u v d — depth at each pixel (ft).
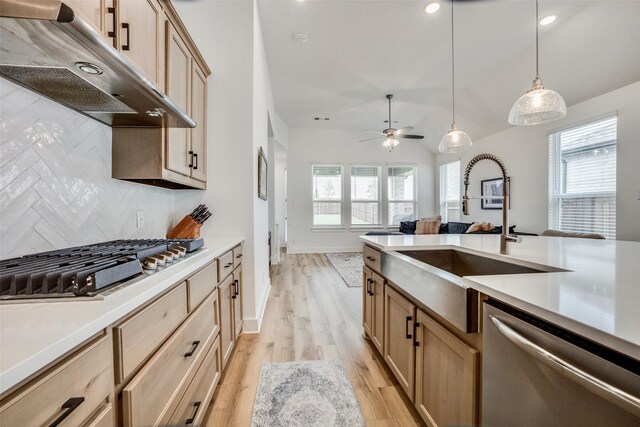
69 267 2.78
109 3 3.78
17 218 3.39
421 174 24.14
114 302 2.41
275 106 17.46
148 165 5.23
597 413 1.79
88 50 2.56
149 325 2.83
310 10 8.84
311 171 22.71
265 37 10.26
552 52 10.43
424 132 21.65
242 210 8.00
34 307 2.29
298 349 7.10
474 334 3.22
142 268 3.41
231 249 6.50
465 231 18.22
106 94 3.65
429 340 4.18
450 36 10.14
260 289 9.40
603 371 1.77
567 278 3.00
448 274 3.73
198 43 7.93
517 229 15.37
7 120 3.26
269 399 5.21
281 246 26.58
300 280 14.06
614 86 10.34
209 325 4.80
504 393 2.61
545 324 2.29
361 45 10.70
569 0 8.25
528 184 14.67
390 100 16.02
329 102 16.69
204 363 4.47
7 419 1.44
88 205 4.58
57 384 1.74
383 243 6.18
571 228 12.45
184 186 7.00
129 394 2.38
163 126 5.18
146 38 4.63
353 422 4.65
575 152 12.27
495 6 8.53
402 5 8.54
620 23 8.43
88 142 4.57
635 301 2.25
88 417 1.99
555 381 2.09
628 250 4.83
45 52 2.59
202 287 4.49
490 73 12.85
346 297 11.40
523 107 6.57
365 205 23.56
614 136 10.68
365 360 6.55
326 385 5.61
